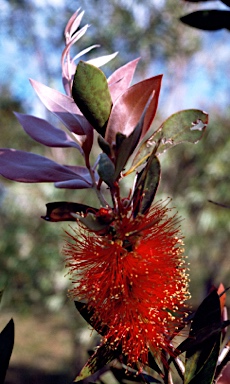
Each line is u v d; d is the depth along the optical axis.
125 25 1.78
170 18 1.88
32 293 1.70
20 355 2.35
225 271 2.05
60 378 2.16
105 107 0.27
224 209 1.79
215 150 1.84
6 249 1.69
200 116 0.29
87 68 0.26
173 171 1.88
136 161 0.28
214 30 0.40
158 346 0.27
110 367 0.32
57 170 0.29
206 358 0.27
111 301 0.26
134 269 0.26
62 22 1.90
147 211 0.26
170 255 0.26
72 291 0.26
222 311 0.34
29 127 0.31
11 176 0.29
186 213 1.77
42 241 1.67
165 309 0.27
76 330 1.79
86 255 0.26
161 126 0.29
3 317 1.87
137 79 1.97
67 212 0.28
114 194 0.26
